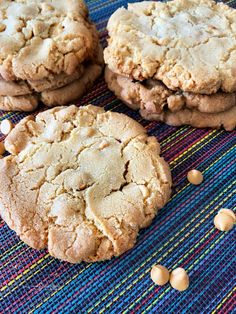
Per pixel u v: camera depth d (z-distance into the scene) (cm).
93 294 14
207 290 15
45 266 15
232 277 15
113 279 15
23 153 16
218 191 17
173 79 17
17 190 15
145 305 14
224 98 17
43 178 15
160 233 16
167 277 15
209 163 18
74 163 16
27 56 17
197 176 17
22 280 15
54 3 20
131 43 17
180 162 18
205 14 19
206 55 17
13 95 18
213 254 15
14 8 19
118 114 17
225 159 18
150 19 18
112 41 18
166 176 16
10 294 14
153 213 15
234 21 19
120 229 14
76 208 15
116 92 19
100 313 14
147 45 17
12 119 19
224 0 24
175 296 14
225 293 14
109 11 23
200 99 17
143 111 19
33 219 15
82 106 18
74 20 19
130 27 18
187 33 18
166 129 19
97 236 14
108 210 15
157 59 17
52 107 19
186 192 17
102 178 15
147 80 17
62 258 14
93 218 14
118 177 16
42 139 17
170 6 19
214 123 18
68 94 19
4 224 16
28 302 14
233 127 18
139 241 16
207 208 16
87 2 24
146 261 15
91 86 20
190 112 18
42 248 15
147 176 16
